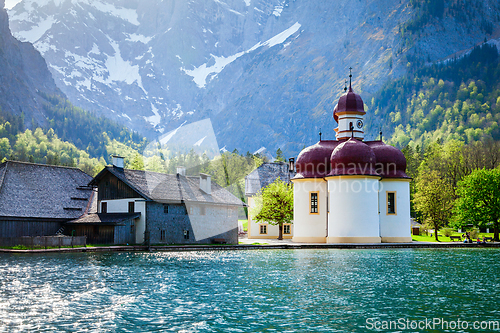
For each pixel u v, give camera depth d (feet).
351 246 181.16
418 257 141.28
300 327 57.67
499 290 81.92
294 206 212.43
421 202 232.12
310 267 112.06
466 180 229.04
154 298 72.64
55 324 57.41
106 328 56.13
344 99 219.82
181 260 126.21
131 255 141.18
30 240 160.45
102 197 193.16
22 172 199.52
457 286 85.87
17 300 70.18
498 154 345.51
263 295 75.87
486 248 183.73
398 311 65.92
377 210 196.54
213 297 73.82
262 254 148.87
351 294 77.36
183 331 55.57
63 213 192.65
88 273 98.07
